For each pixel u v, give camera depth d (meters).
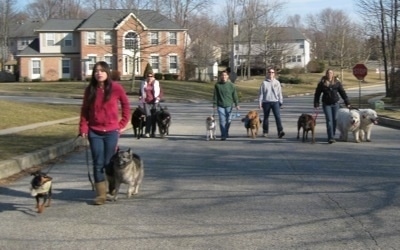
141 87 18.73
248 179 10.45
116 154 8.38
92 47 63.44
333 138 16.45
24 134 17.25
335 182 10.02
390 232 6.63
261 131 20.62
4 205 8.46
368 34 47.97
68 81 62.25
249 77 78.06
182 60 66.50
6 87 52.75
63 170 11.85
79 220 7.46
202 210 7.96
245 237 6.52
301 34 101.62
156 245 6.25
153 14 62.94
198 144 16.53
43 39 65.31
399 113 27.02
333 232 6.67
